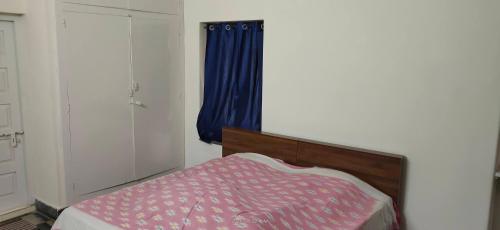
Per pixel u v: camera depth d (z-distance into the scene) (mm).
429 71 2619
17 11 3174
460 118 2539
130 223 2096
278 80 3369
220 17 3678
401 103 2752
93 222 2107
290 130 3354
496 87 2398
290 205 2293
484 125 2459
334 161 2975
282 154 3250
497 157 2512
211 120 3898
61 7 2986
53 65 3037
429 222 2732
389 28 2738
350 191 2596
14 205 3461
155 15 3707
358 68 2908
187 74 4070
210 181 2584
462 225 2604
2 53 3262
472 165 2525
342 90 3008
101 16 3264
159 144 3939
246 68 3654
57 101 3074
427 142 2676
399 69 2734
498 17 2355
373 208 2496
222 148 3703
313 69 3139
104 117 3398
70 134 3170
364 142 2951
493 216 2689
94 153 3363
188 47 4012
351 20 2896
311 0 3074
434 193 2688
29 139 3447
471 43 2457
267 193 2543
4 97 3305
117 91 3473
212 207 2168
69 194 3225
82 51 3166
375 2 2775
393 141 2816
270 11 3324
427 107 2652
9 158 3395
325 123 3131
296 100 3277
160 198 2324
